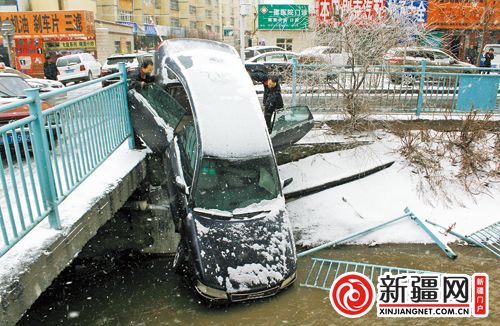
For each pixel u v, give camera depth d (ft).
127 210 25.07
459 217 27.14
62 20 82.94
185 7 156.25
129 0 123.54
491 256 24.06
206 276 18.40
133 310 19.88
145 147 24.98
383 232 26.05
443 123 32.60
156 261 25.02
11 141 21.25
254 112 21.89
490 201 28.35
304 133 27.91
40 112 13.35
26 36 83.15
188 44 27.63
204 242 19.12
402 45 31.86
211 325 18.44
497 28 59.00
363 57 31.04
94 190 17.63
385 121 32.42
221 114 21.26
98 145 19.58
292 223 27.07
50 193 13.83
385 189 29.12
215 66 23.57
